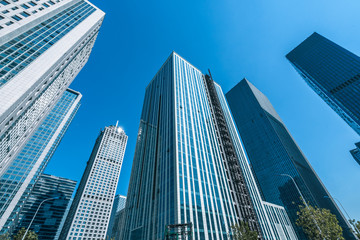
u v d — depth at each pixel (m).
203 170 69.69
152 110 116.56
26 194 115.00
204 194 61.41
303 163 188.88
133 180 97.12
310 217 27.61
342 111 159.12
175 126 76.50
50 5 58.56
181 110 86.31
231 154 89.81
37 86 42.38
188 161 67.81
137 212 75.50
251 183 90.56
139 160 101.62
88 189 161.25
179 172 61.47
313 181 173.12
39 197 163.50
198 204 56.88
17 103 34.66
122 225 84.25
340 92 160.62
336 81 166.88
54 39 52.34
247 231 39.19
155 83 134.38
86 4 82.25
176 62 114.50
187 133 78.69
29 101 42.50
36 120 60.03
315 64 191.50
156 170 77.12
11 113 35.12
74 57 66.06
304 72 198.75
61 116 165.88
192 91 105.62
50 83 53.12
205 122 95.25
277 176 166.88
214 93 122.88
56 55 47.78
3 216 100.50
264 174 178.88
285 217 105.56
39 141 139.12
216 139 92.50
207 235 50.94
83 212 148.50
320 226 26.70
